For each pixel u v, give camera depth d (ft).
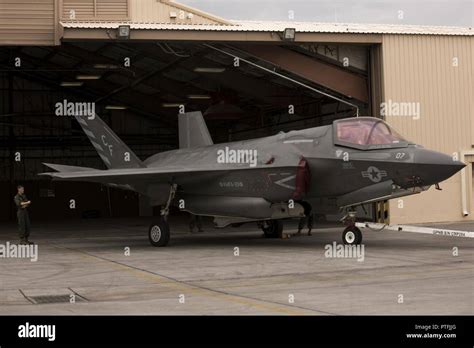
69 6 77.92
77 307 27.99
